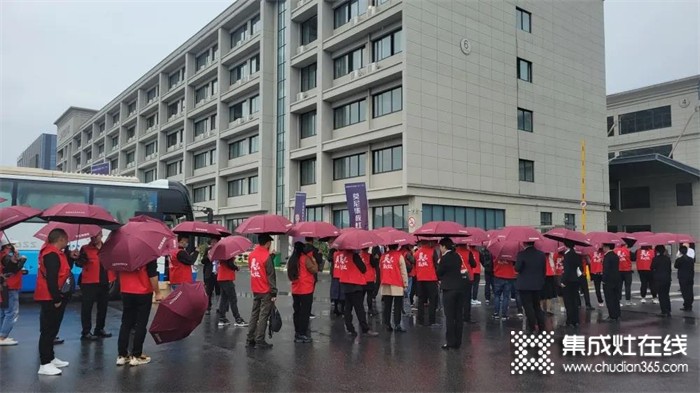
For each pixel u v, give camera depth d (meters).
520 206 31.78
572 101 36.25
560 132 35.03
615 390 6.65
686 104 42.84
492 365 7.88
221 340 9.76
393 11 27.20
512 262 12.41
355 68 30.98
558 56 35.56
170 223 16.73
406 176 26.16
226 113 44.44
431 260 11.44
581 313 13.41
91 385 6.73
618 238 13.54
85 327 9.77
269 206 38.00
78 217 8.02
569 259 11.37
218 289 13.87
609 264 12.33
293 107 34.81
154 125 58.62
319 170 32.16
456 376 7.24
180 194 17.00
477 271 15.16
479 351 8.84
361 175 30.19
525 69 33.34
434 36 27.91
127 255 7.31
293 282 9.59
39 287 7.25
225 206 44.09
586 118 37.25
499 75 31.27
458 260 9.14
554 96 34.91
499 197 30.53
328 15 32.81
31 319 12.27
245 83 40.84
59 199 15.25
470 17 29.91
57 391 6.46
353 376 7.21
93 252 9.79
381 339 9.90
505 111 31.41
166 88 56.28
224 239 11.23
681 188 41.19
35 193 15.02
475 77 29.81
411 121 26.50
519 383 6.93
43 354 7.19
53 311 7.25
